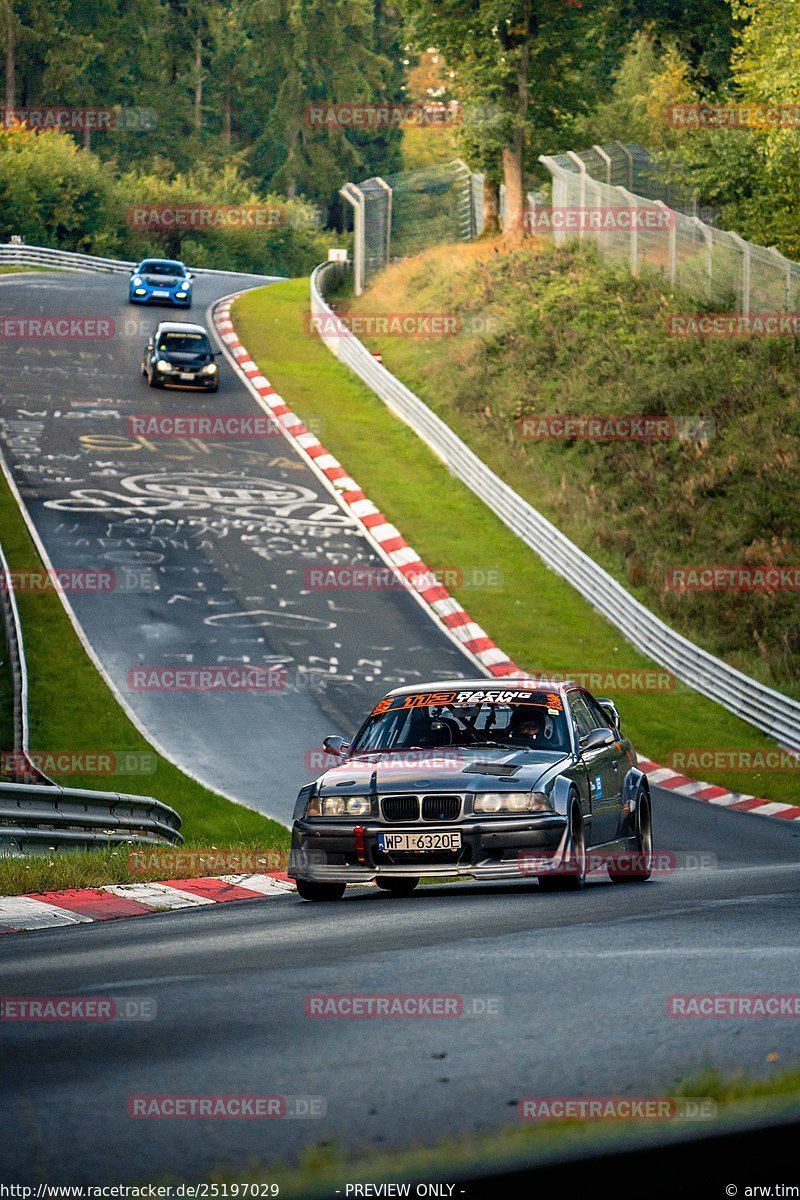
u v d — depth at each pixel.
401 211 163.25
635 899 24.64
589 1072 10.85
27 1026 13.58
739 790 61.91
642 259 126.00
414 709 29.98
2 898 27.48
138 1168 8.65
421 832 26.25
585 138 163.12
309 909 25.27
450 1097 10.19
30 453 102.69
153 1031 13.13
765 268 112.12
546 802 26.38
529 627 81.94
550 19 141.88
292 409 117.88
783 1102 9.05
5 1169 8.67
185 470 102.00
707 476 97.12
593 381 113.44
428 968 16.28
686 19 172.62
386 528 94.00
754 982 14.73
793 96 120.56
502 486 98.06
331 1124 9.54
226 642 74.62
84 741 62.28
